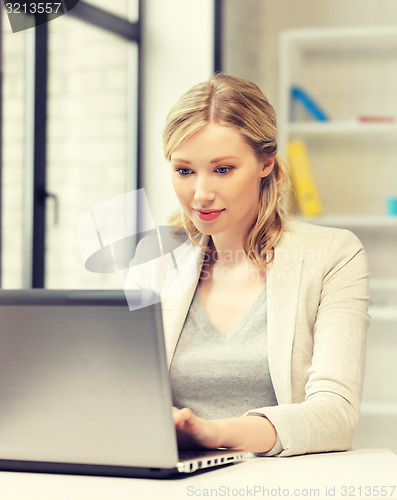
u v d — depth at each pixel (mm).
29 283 3053
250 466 1143
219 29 3662
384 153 3885
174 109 1483
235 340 1545
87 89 3428
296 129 3680
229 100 1457
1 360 1072
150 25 3750
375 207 3900
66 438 1062
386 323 3730
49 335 1048
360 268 1544
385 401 3746
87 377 1038
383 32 3594
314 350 1462
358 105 3924
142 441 1029
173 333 1571
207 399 1530
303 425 1228
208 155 1449
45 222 3135
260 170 1549
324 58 3951
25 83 3041
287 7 3996
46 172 3146
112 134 3613
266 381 1507
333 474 1086
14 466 1105
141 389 1020
